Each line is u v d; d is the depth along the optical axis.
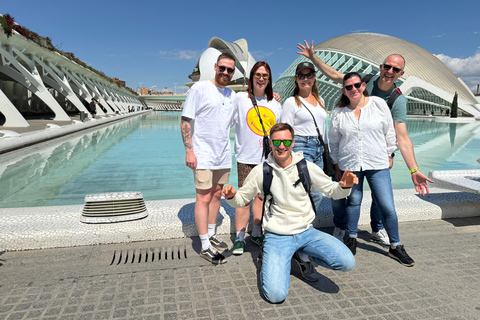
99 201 2.45
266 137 2.37
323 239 1.86
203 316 1.51
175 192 4.63
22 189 4.70
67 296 1.67
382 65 2.36
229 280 1.87
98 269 1.98
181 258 2.17
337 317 1.51
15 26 16.02
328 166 2.43
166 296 1.68
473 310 1.57
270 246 1.87
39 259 2.11
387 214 2.17
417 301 1.66
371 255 2.27
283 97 33.75
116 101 44.31
